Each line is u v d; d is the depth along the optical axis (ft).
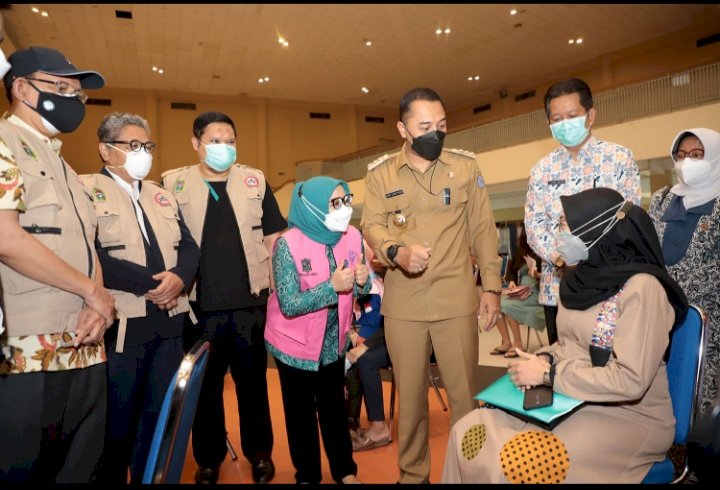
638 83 33.30
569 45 47.44
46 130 5.29
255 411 8.33
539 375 5.03
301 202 7.02
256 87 57.00
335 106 65.10
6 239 4.41
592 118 7.67
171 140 57.36
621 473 4.56
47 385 4.70
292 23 41.52
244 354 8.34
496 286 7.22
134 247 6.89
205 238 8.25
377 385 9.68
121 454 6.69
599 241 5.11
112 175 7.16
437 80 56.90
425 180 7.22
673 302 4.97
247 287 8.36
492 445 4.73
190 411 3.80
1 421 4.47
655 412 4.92
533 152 38.11
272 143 62.28
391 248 6.81
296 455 7.06
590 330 5.14
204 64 49.39
